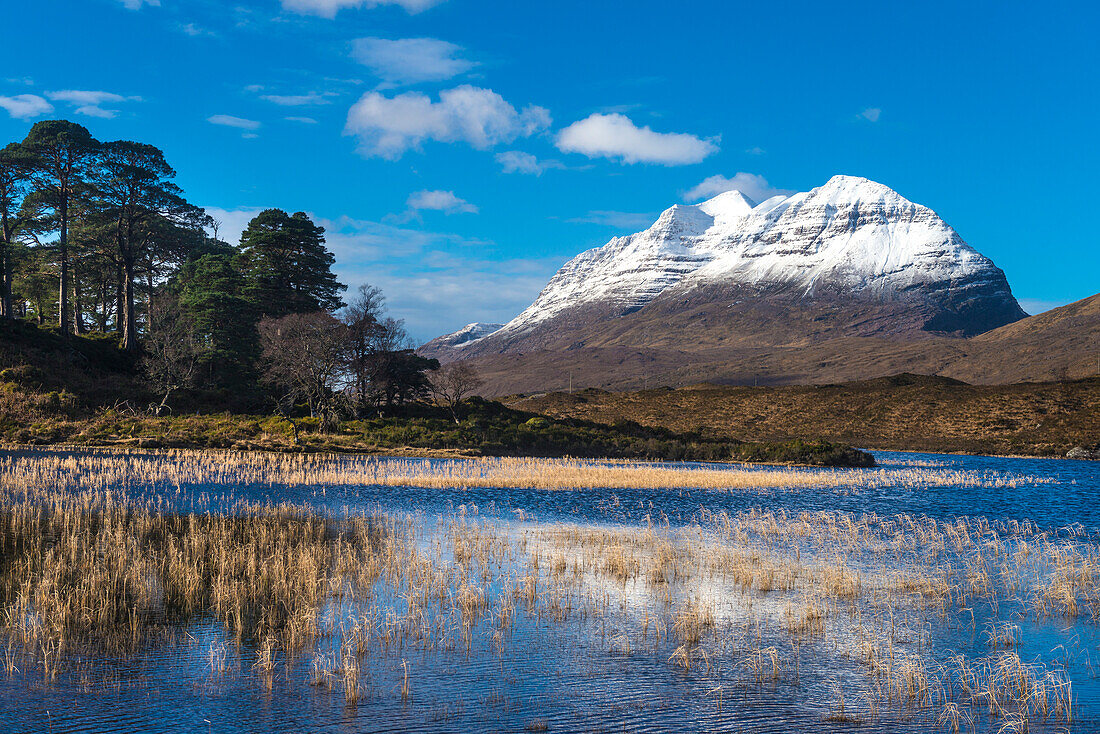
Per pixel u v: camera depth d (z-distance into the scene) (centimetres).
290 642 1385
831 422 13512
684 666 1324
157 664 1273
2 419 6353
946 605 1777
